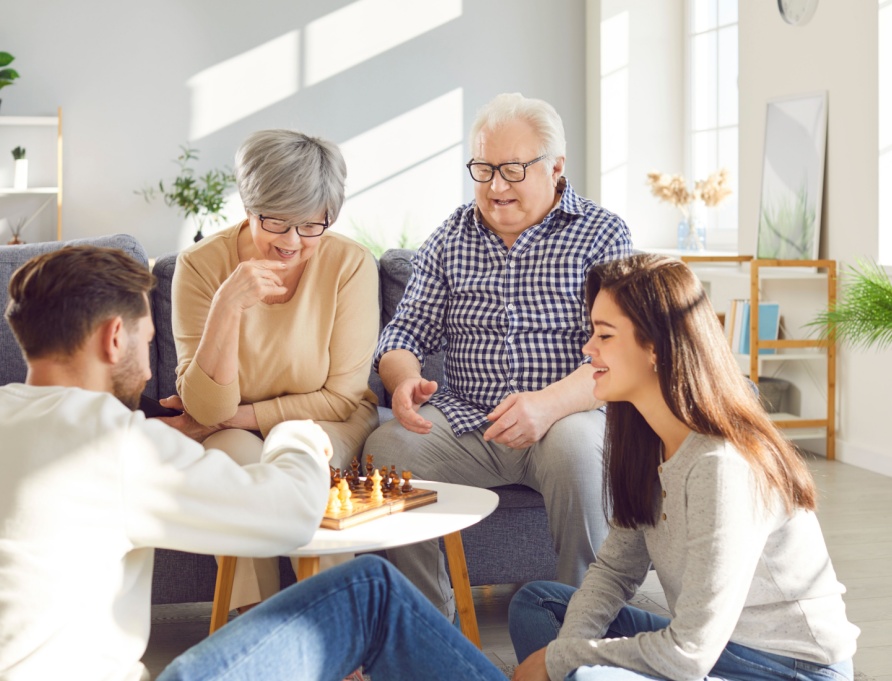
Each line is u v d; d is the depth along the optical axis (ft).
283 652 4.00
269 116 21.58
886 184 13.44
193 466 4.04
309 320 7.68
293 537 4.31
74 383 4.11
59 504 3.76
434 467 7.77
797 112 15.17
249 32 21.39
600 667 4.63
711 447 4.51
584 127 22.80
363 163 22.04
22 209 21.06
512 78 22.53
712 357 4.58
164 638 8.00
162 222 21.34
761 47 16.17
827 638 4.61
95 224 21.15
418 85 22.16
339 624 4.16
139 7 20.97
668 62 21.71
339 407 7.70
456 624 7.53
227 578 6.37
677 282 4.64
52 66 20.79
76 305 4.02
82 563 3.78
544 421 7.48
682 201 19.06
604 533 7.41
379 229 22.20
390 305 10.01
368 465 6.37
